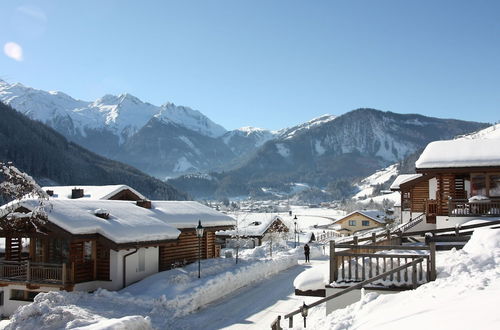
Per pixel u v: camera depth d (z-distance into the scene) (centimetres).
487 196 2475
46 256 2284
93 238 2173
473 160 2470
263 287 2633
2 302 2242
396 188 4150
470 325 693
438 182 2598
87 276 2230
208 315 1994
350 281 1234
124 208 2642
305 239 6825
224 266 2903
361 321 956
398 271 1159
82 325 1523
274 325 1270
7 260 2333
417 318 823
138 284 2288
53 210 2159
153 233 2388
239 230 6025
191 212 3161
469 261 1152
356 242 1493
